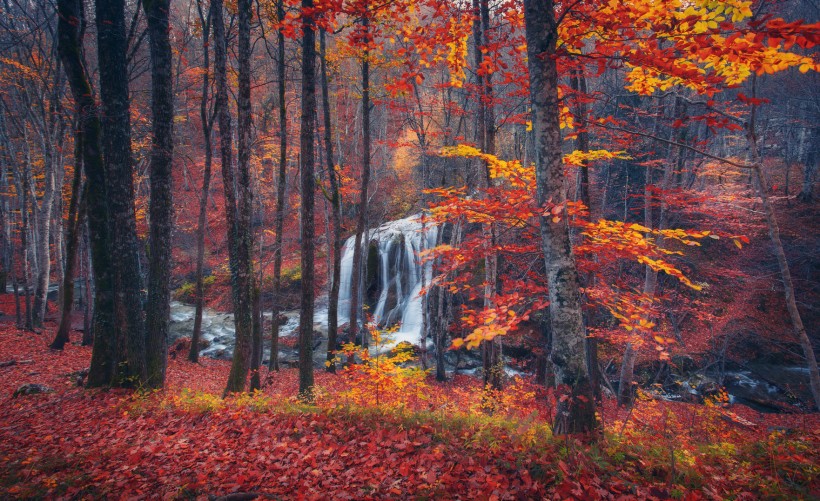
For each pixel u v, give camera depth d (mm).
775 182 19156
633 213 18141
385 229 25281
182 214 31250
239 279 8688
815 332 13992
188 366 14391
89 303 14930
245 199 8664
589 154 6379
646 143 12562
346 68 18875
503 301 3953
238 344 8727
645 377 14086
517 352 15961
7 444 5355
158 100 7996
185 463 4609
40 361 11430
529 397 8258
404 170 29484
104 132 7684
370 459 4438
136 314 7926
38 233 17984
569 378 4148
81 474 4289
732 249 15930
